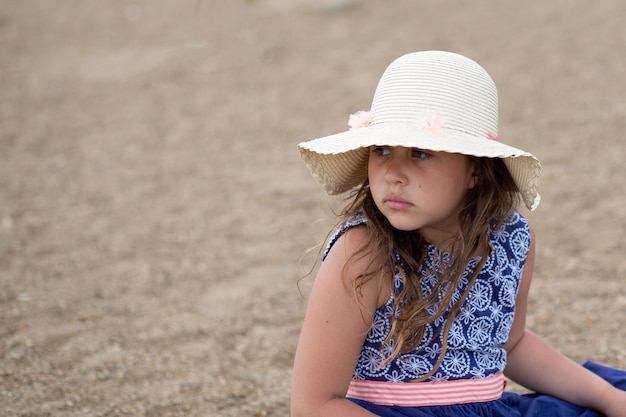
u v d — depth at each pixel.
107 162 6.84
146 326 4.06
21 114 8.22
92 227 5.48
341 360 2.02
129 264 4.87
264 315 4.16
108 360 3.70
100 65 9.89
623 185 5.56
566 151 6.27
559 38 9.13
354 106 7.80
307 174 6.34
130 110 8.22
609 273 4.36
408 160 1.93
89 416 3.19
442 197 1.94
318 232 5.22
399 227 1.94
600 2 10.42
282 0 12.03
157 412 3.24
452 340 2.08
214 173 6.47
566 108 7.16
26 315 4.18
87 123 7.89
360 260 2.00
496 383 2.18
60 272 4.76
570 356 3.52
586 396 2.34
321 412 2.01
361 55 9.38
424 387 2.10
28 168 6.73
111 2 13.46
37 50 10.73
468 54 8.87
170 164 6.72
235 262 4.85
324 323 2.01
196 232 5.34
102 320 4.14
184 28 11.38
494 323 2.13
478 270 2.07
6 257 4.98
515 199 2.22
